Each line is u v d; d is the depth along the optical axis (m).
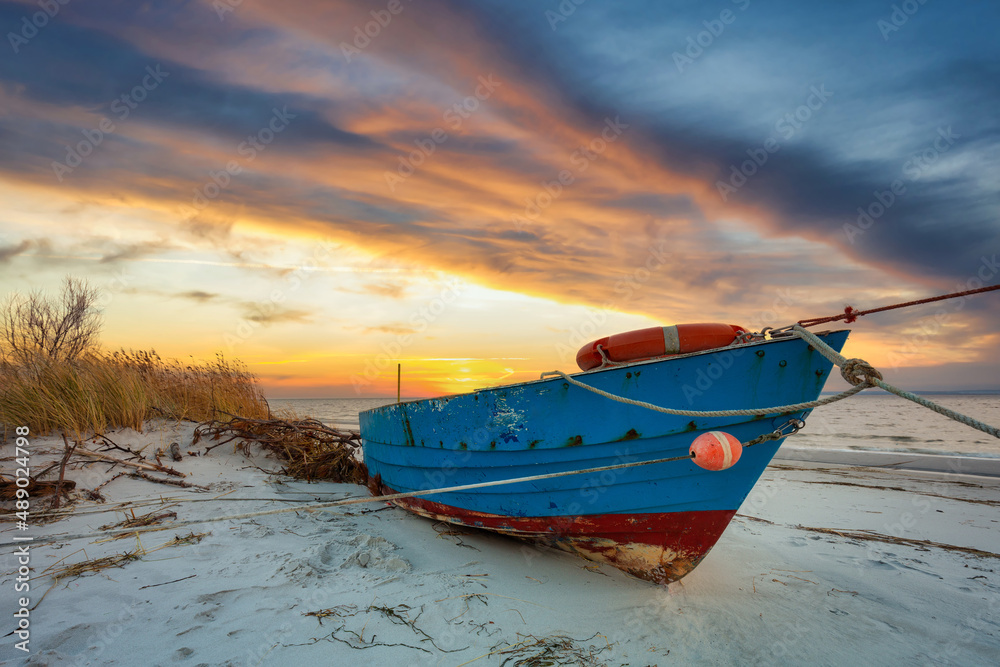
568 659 2.78
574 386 3.78
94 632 2.77
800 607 3.52
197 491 5.93
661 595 3.64
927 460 11.62
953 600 3.69
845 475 9.84
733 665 2.78
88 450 6.34
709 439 3.04
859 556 4.69
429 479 5.08
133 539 4.25
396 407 5.48
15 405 6.48
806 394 3.32
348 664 2.62
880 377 2.49
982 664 2.84
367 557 4.04
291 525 4.95
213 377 9.41
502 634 3.01
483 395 4.27
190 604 3.13
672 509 3.64
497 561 4.19
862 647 3.00
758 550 4.84
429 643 2.87
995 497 7.59
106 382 7.46
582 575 3.96
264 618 3.02
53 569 3.59
